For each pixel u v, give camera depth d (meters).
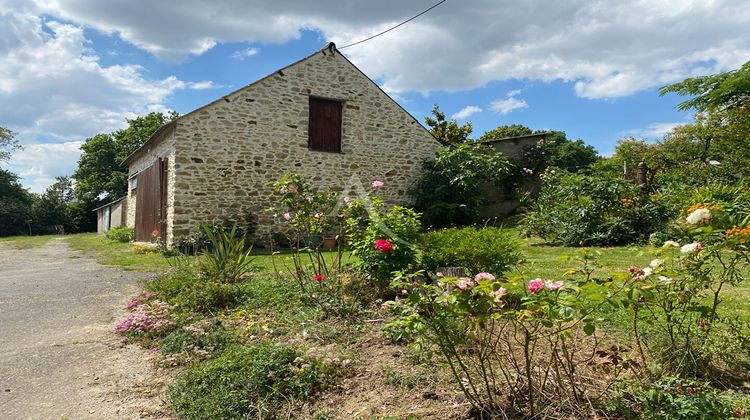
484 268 4.85
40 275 7.50
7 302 5.38
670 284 2.43
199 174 11.23
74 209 33.34
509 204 16.30
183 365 3.29
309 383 2.76
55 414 2.58
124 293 5.88
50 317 4.68
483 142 16.44
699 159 19.28
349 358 3.14
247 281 5.81
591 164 18.05
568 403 2.29
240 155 11.73
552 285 2.03
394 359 3.15
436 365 2.96
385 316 4.17
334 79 13.09
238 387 2.71
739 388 2.50
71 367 3.30
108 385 2.98
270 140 12.14
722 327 3.07
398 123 14.09
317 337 3.64
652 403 2.15
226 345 3.62
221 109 11.52
